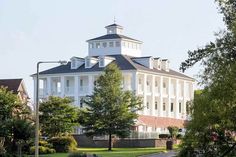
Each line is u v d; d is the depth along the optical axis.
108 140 90.19
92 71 112.19
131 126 85.12
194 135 27.69
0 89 74.06
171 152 70.75
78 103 113.50
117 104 82.19
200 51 24.38
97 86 83.56
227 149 27.25
